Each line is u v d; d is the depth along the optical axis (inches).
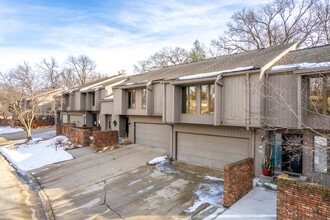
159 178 371.6
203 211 250.7
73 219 254.8
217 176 371.2
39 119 1296.8
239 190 274.7
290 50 440.8
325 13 722.2
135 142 669.9
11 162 559.5
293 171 331.0
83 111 1003.9
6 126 1387.8
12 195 340.5
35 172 461.1
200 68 510.9
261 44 945.5
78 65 2034.9
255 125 330.6
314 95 295.6
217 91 365.4
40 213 279.3
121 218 249.3
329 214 178.7
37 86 889.5
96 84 982.4
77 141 688.4
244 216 232.8
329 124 275.3
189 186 329.1
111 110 763.4
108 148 601.9
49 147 663.8
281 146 325.1
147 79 616.1
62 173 440.1
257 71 325.7
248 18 955.3
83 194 329.7
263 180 330.6
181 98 455.2
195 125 454.3
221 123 373.1
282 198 208.2
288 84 316.5
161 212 256.2
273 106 331.0
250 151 361.7
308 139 306.0
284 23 861.8
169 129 562.6
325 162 286.0
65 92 1091.9
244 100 344.5
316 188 187.0
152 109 561.0
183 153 486.0
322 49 382.9
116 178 387.2
